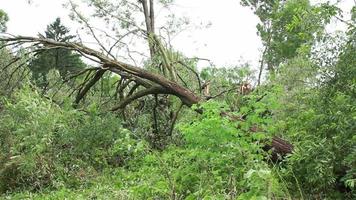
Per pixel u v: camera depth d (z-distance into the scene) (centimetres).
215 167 541
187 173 548
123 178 802
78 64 1465
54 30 2156
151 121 1149
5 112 959
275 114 782
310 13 720
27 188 815
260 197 395
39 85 1217
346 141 616
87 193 731
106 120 968
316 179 614
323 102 710
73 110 973
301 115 705
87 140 926
